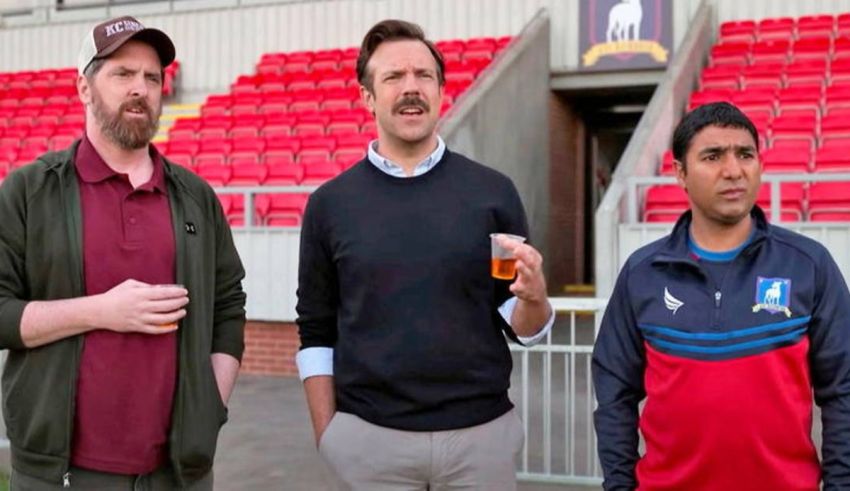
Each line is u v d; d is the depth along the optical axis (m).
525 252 2.36
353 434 2.60
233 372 2.77
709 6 12.97
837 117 9.48
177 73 16.23
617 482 2.45
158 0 16.56
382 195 2.62
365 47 2.67
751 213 2.37
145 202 2.53
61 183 2.45
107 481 2.43
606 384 2.52
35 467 2.42
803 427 2.25
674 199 7.68
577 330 7.29
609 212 6.52
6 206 2.42
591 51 13.28
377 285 2.56
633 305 2.43
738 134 2.27
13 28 17.67
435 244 2.56
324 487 4.67
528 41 12.34
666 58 12.91
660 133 9.38
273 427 6.04
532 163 12.45
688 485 2.30
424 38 2.66
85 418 2.40
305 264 2.75
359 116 11.70
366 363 2.56
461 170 2.68
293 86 14.02
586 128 15.31
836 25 12.39
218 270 2.79
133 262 2.47
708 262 2.34
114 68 2.45
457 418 2.55
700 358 2.28
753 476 2.23
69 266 2.42
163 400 2.49
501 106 11.05
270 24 15.75
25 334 2.35
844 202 7.24
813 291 2.27
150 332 2.37
